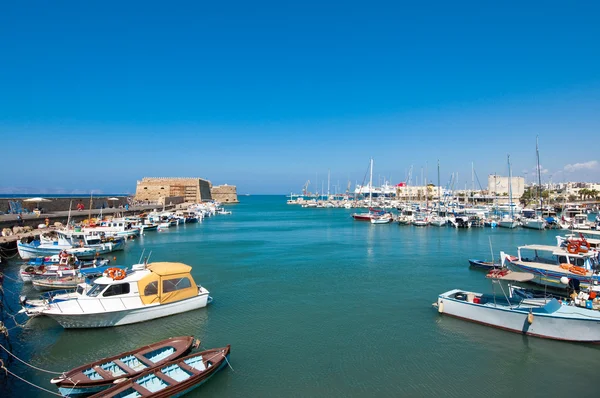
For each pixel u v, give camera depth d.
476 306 27.98
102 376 18.78
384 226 110.75
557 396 19.53
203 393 19.44
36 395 19.27
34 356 23.12
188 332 26.81
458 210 122.44
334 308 32.34
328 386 20.31
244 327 27.95
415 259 55.97
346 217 151.25
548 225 97.81
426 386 20.34
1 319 28.52
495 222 101.25
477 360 22.94
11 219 64.88
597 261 38.12
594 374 21.36
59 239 53.47
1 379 20.67
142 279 27.95
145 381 18.72
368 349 24.48
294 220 135.88
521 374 21.41
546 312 25.23
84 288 28.48
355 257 57.81
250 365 22.36
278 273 46.12
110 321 26.66
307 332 27.16
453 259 55.91
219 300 34.38
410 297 35.53
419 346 24.80
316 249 66.50
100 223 79.12
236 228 106.00
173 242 75.31
